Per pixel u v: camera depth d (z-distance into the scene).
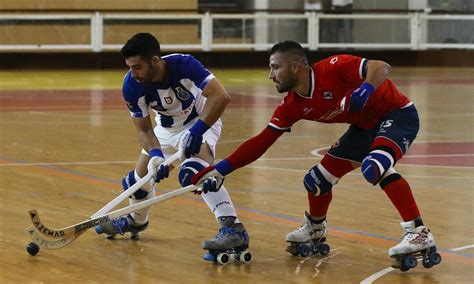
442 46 48.66
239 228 9.70
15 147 18.64
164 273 9.18
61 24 44.28
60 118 24.39
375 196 13.51
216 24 45.97
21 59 44.03
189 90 9.86
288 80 9.18
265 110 26.94
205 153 10.09
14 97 30.78
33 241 9.75
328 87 9.17
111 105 28.28
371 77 8.84
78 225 9.77
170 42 45.53
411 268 9.27
